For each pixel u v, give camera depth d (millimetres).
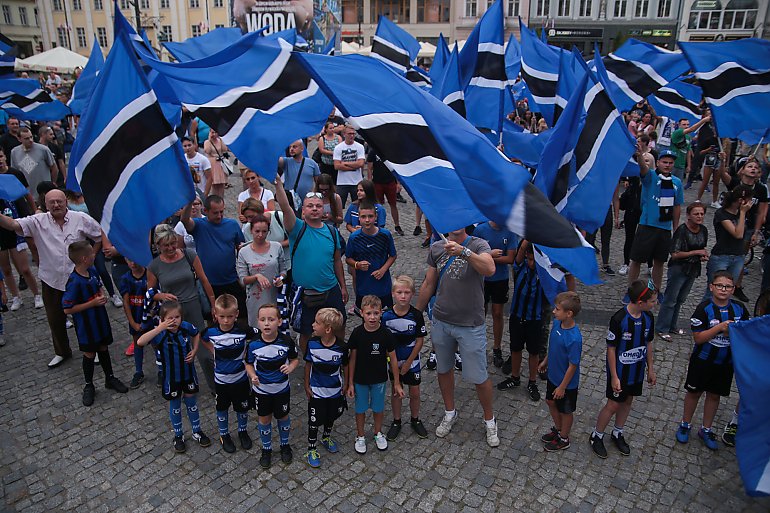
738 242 6645
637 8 40219
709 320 4562
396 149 4121
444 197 4105
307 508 4094
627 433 4941
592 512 4059
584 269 4469
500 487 4305
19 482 4348
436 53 8672
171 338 4500
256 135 4508
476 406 5371
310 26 16500
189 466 4539
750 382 3896
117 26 4012
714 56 6840
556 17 41062
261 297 5434
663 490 4273
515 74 12406
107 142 4082
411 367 4789
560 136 4898
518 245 5566
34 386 5676
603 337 6625
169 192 4215
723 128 6875
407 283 4691
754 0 37594
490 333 6852
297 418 5195
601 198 5336
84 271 5234
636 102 7676
